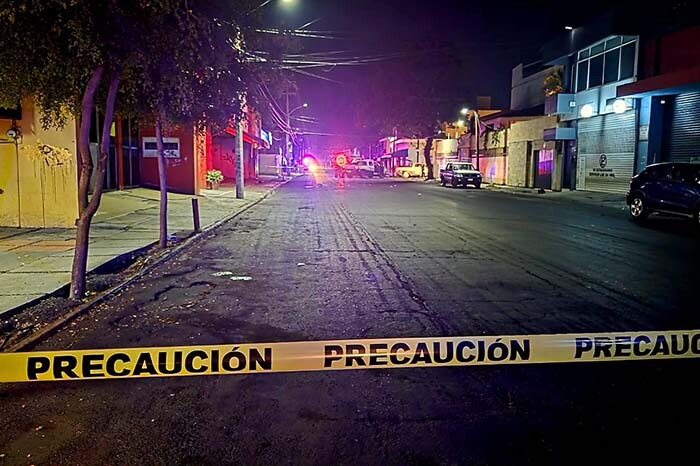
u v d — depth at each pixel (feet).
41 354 16.40
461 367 16.29
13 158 44.24
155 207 65.87
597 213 65.46
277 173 193.06
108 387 14.76
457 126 188.55
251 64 32.40
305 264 32.65
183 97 25.40
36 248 35.50
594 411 13.61
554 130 101.50
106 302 23.72
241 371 15.72
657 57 79.87
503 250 37.96
